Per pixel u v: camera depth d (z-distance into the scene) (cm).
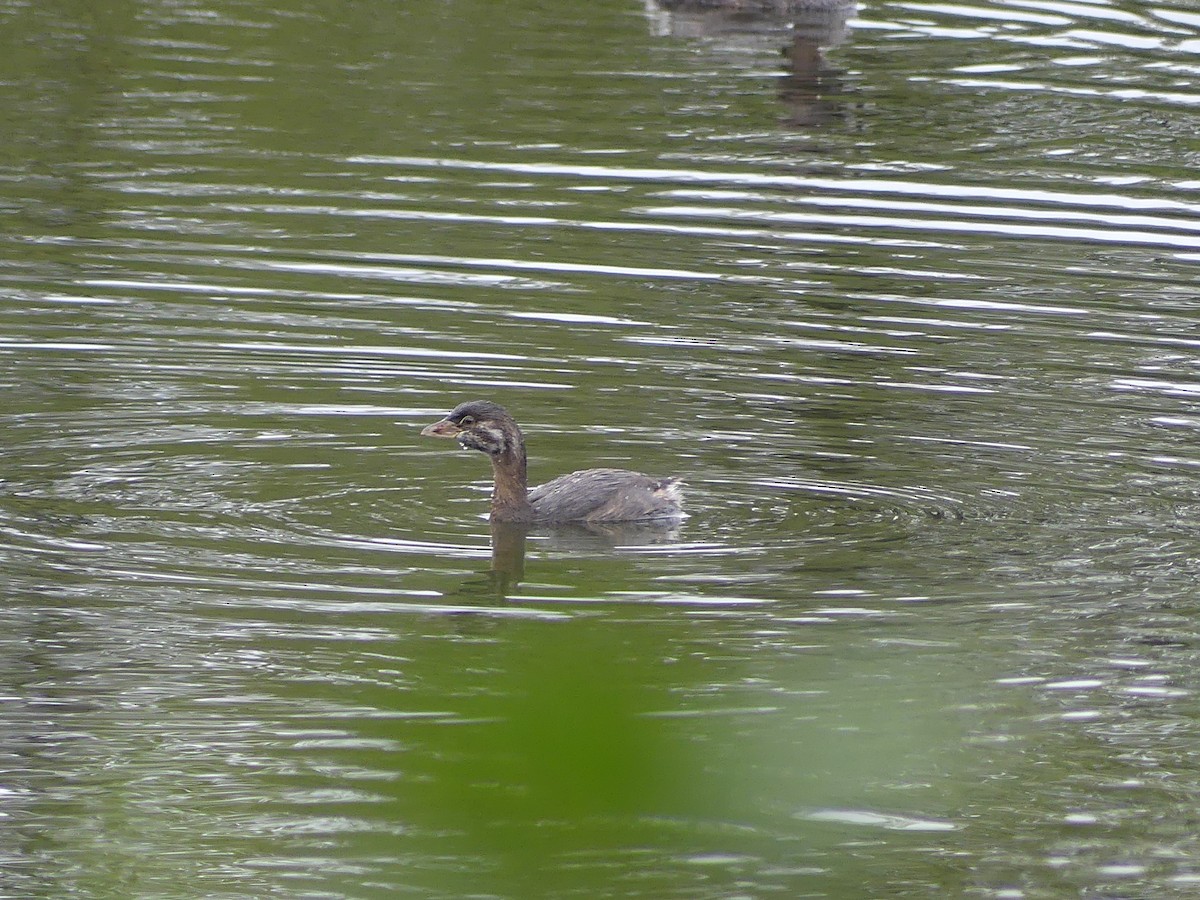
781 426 1711
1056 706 1150
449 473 1608
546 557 1411
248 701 1136
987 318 2014
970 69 3023
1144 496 1557
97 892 909
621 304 2033
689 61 3050
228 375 1805
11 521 1434
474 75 2925
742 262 2167
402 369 1836
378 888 888
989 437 1688
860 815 1005
